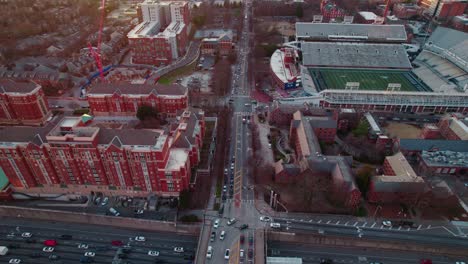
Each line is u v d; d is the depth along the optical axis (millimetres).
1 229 135125
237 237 125688
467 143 162125
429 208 138125
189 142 151500
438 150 162625
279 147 177000
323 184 138375
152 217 136375
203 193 146000
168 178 137375
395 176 138250
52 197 148875
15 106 191750
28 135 136875
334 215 136000
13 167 139375
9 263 120125
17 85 190500
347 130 188875
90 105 199375
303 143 160250
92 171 139250
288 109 193875
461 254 122312
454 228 130625
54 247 126688
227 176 156125
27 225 137125
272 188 148625
